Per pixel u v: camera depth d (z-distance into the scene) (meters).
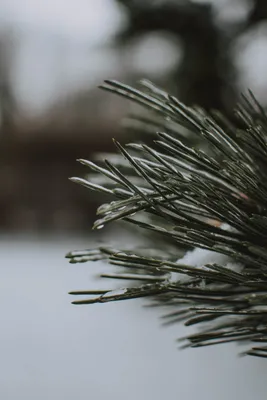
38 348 1.68
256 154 0.35
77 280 2.60
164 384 1.41
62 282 2.58
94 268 2.80
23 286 2.54
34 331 1.86
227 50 0.87
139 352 1.62
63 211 4.40
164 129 0.43
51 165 4.37
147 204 0.32
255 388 1.34
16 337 1.80
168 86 0.85
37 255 3.34
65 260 3.11
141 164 0.33
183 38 0.87
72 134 4.11
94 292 0.31
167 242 0.43
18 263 3.09
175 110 0.35
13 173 4.41
